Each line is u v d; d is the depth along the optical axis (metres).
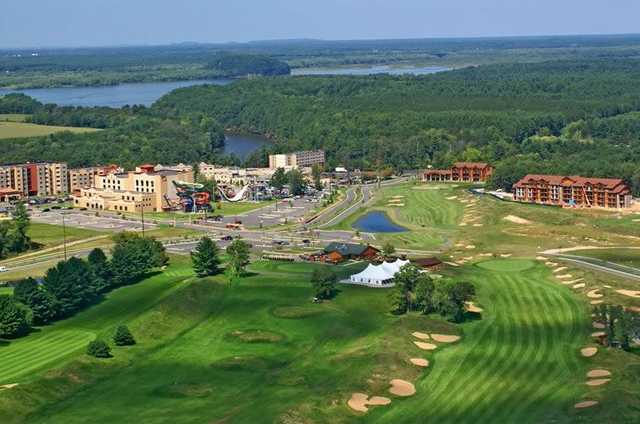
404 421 169.88
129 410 177.38
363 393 181.62
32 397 181.62
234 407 177.00
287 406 173.62
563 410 171.75
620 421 164.38
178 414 174.50
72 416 174.75
